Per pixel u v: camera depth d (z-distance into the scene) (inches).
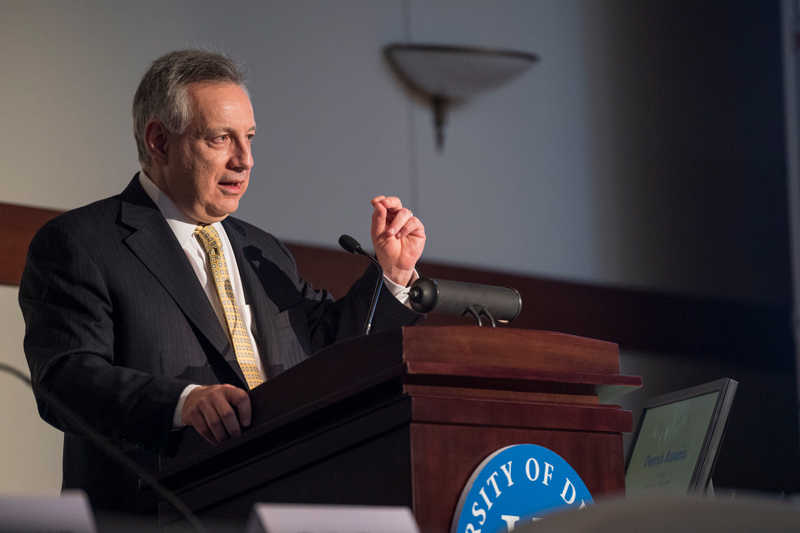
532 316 408.2
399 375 93.2
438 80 386.9
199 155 167.6
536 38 430.6
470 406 95.3
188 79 169.5
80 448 152.4
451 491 92.7
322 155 351.9
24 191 272.5
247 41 335.3
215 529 101.0
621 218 446.3
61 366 139.7
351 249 157.6
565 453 102.4
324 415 102.3
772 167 503.2
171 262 161.0
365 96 370.6
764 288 491.2
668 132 469.7
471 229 394.6
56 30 286.0
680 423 152.6
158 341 152.6
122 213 164.1
